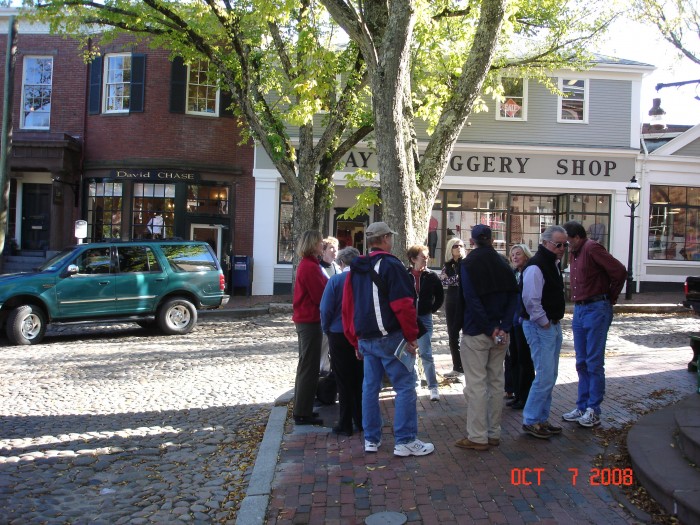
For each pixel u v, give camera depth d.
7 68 16.14
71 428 6.70
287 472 5.09
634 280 20.53
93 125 19.80
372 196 11.86
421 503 4.43
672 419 5.80
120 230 19.48
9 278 12.07
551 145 20.92
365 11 8.41
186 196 19.52
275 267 20.19
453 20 14.43
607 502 4.39
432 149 8.12
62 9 15.05
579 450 5.41
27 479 5.29
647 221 21.38
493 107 20.97
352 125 16.02
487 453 5.38
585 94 21.11
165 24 14.66
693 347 8.38
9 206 20.52
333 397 7.28
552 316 5.68
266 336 13.07
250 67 14.88
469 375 5.49
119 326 14.73
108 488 5.13
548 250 5.68
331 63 12.11
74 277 12.45
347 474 5.01
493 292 5.37
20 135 19.12
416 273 7.00
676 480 4.30
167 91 19.36
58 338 13.04
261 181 20.02
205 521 4.53
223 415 7.20
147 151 19.33
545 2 15.64
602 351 6.01
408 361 5.31
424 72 15.88
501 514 4.23
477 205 21.23
